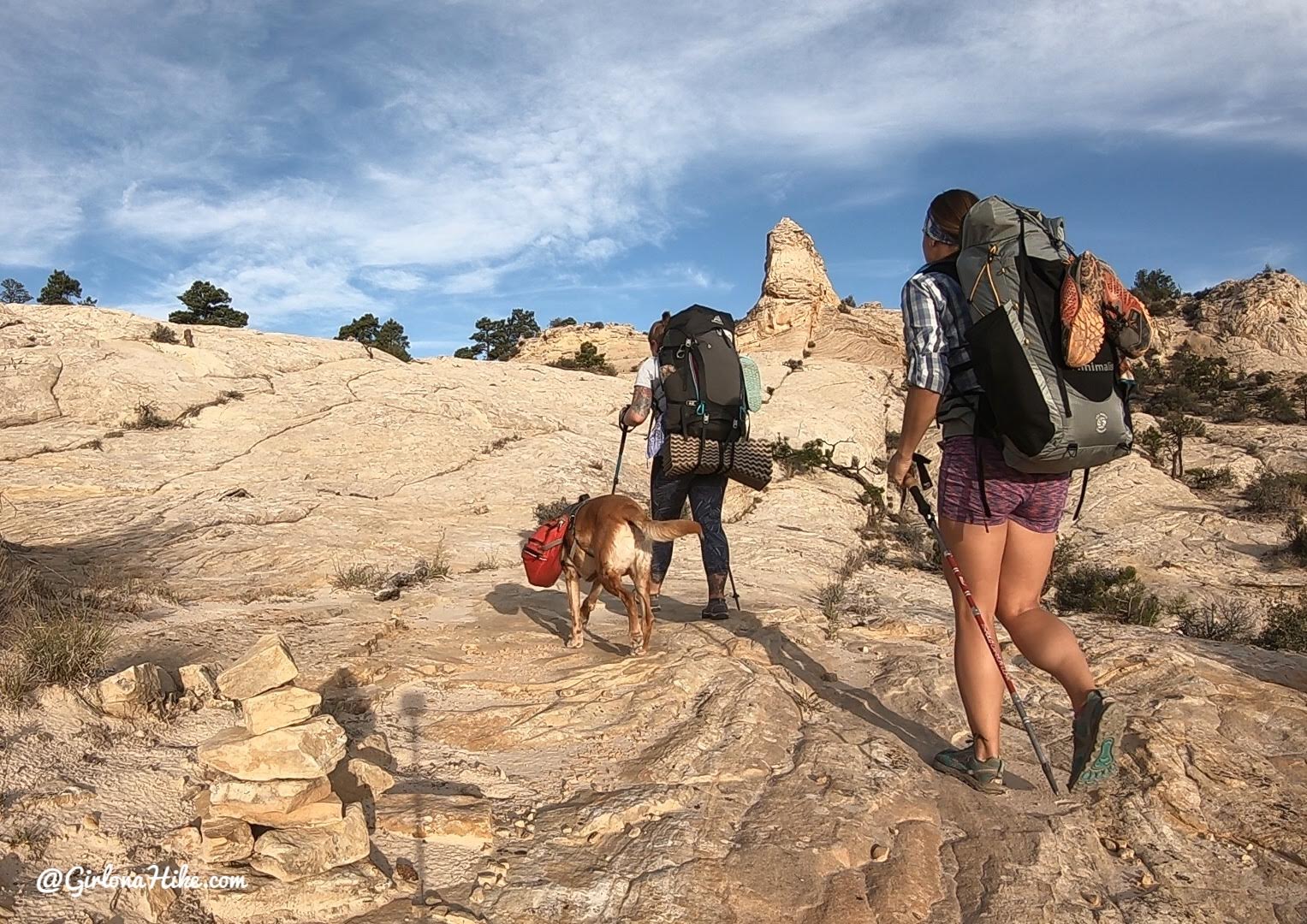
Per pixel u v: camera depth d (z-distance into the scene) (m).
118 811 3.38
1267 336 69.00
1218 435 42.25
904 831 3.66
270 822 3.19
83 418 18.48
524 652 6.02
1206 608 13.68
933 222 4.12
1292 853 3.65
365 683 5.21
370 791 3.76
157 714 4.19
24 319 22.36
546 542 6.12
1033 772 4.38
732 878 3.23
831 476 24.50
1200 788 4.11
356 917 2.95
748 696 4.83
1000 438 3.56
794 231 63.06
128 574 8.84
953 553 3.96
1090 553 23.62
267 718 3.25
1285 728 4.72
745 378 6.89
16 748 3.63
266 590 8.27
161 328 23.64
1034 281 3.47
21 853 3.03
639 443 23.59
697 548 12.73
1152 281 85.25
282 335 26.28
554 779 4.06
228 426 19.14
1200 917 3.24
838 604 8.56
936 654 6.08
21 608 5.18
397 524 13.48
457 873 3.25
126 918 2.82
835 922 3.03
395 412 20.83
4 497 14.12
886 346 57.44
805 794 3.86
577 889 3.15
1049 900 3.25
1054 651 3.79
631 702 4.88
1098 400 3.45
